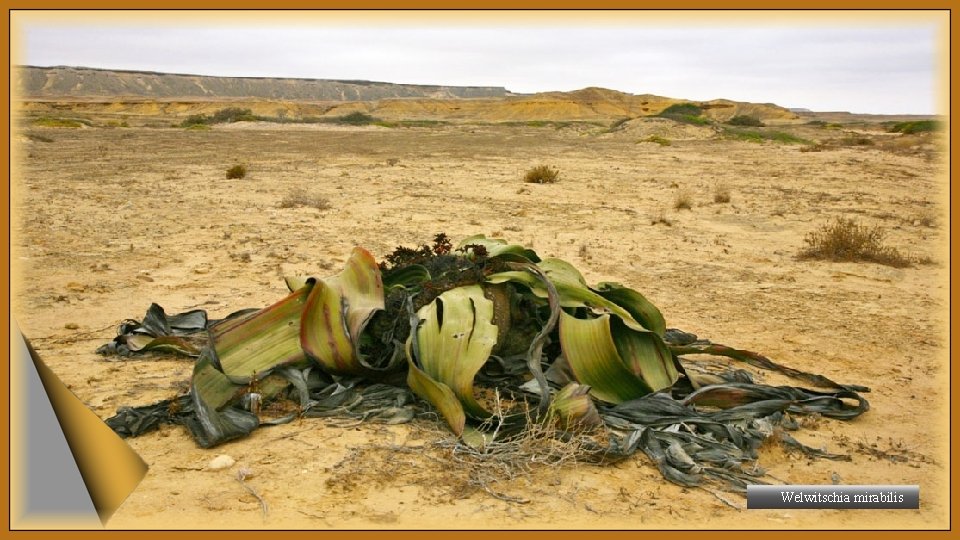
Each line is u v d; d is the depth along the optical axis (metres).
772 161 27.78
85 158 27.06
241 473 3.90
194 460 4.11
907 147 33.69
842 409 5.10
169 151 32.06
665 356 5.27
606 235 12.27
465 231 12.31
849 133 58.94
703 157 30.36
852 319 7.66
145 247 10.54
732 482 4.00
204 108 145.75
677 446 4.27
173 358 5.91
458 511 3.63
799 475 4.17
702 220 14.10
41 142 35.59
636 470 4.13
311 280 5.23
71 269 9.01
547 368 5.21
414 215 14.05
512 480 3.94
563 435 4.27
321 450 4.25
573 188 19.09
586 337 4.96
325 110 165.75
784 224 13.78
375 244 10.99
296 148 35.78
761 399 4.98
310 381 5.01
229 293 8.04
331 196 16.83
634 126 57.84
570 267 5.88
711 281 9.23
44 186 17.88
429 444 4.30
